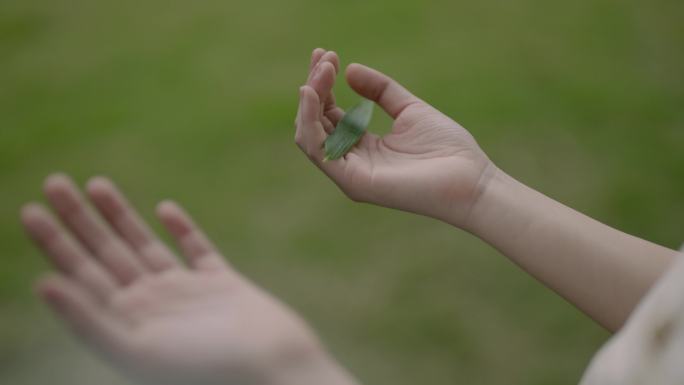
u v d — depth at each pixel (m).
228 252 1.48
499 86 2.02
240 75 2.03
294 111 1.88
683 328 0.70
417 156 1.00
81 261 0.88
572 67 2.13
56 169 1.69
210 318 0.85
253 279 1.42
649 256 0.94
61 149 1.75
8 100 1.92
